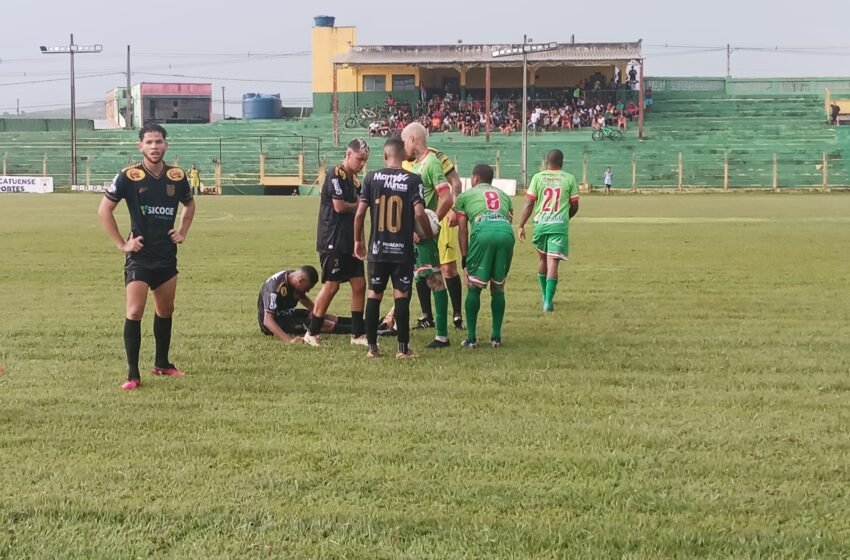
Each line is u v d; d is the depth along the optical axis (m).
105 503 4.70
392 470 5.20
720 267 15.71
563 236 11.14
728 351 8.60
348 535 4.34
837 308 11.22
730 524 4.44
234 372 7.74
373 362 8.16
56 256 17.41
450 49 65.69
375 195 8.22
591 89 68.81
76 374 7.64
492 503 4.72
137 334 7.24
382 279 8.28
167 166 7.45
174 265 7.46
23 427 6.06
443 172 9.45
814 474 5.12
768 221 27.70
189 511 4.60
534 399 6.80
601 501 4.74
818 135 62.88
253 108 80.69
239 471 5.19
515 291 12.91
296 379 7.47
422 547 4.21
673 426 6.06
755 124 65.00
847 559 4.10
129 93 84.75
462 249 9.10
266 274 14.72
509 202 9.02
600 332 9.69
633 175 56.91
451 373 7.70
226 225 26.23
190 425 6.11
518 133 65.12
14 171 64.50
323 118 69.88
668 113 66.88
